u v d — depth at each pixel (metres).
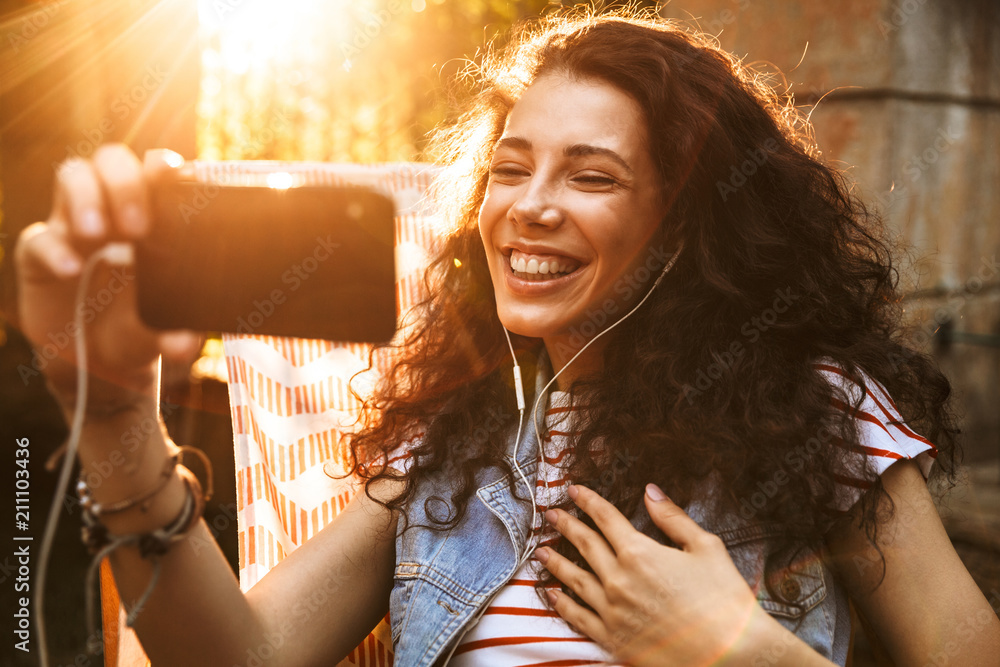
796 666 1.12
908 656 1.19
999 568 2.91
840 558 1.27
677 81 1.35
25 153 2.48
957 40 4.09
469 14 4.36
